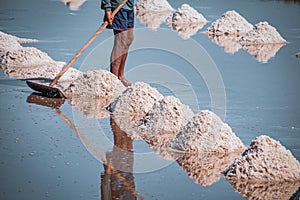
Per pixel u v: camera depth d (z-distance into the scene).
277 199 10.98
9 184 11.53
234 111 16.75
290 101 17.88
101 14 35.66
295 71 21.98
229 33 30.02
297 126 15.32
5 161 12.71
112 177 11.94
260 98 18.22
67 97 18.11
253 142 12.30
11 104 17.23
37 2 41.78
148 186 11.52
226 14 30.88
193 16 33.25
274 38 27.80
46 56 23.00
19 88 19.12
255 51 25.84
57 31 29.98
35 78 20.33
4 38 25.30
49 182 11.64
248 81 20.45
